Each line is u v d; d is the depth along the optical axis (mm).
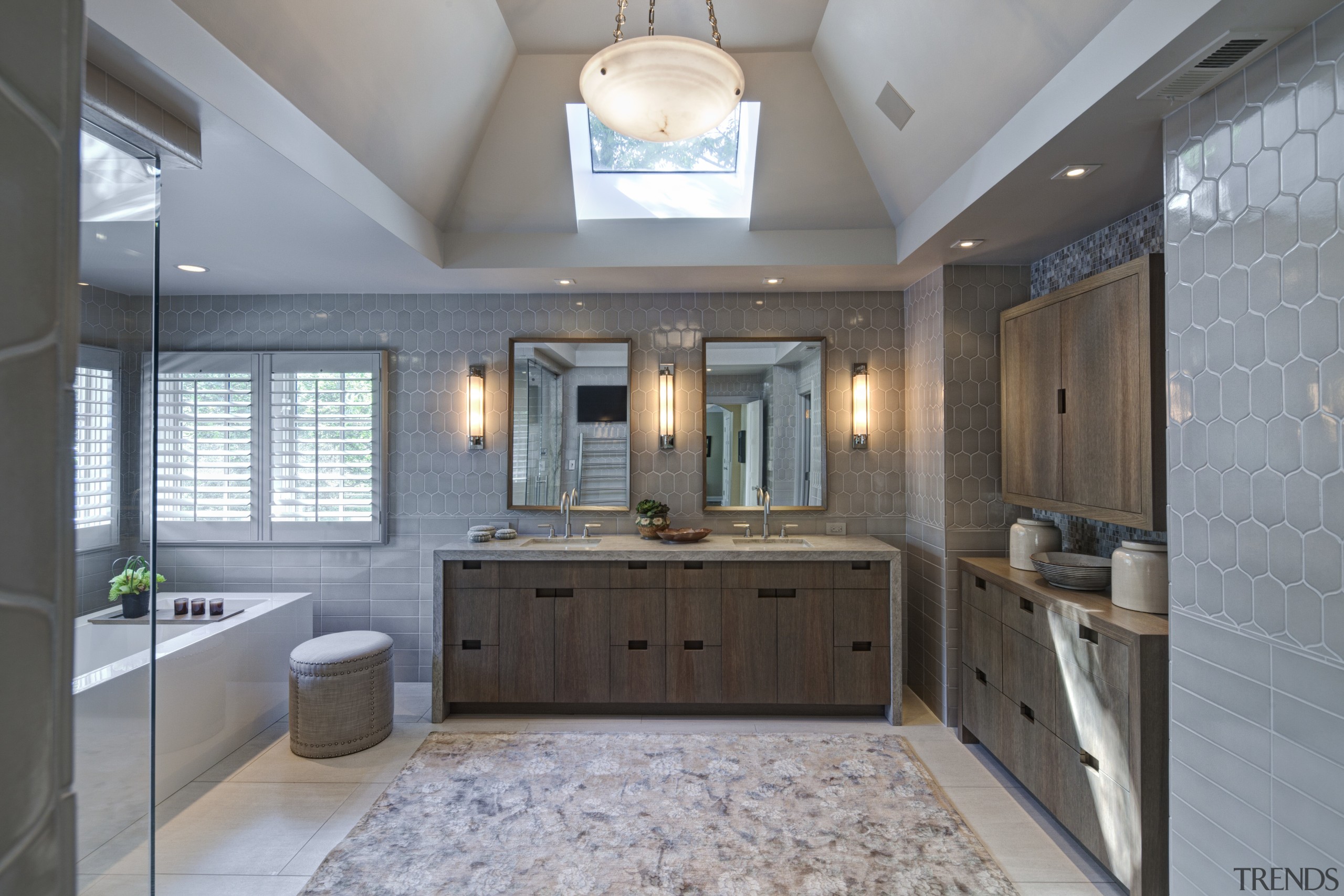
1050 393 3113
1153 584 2465
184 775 3117
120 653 1788
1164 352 2449
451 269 3828
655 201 3811
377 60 2443
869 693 3867
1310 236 1619
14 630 216
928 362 4066
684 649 3900
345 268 3781
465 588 3920
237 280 4090
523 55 3109
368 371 4430
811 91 3223
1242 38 1672
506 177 3578
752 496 4457
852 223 3781
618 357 4469
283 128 2277
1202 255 1949
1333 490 1572
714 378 4457
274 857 2598
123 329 1822
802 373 4438
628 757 3393
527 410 4477
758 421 4457
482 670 3912
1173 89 1922
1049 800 2760
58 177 236
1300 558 1651
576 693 3902
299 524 4422
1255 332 1771
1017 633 3041
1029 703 2926
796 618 3881
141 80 1827
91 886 1724
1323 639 1599
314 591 4461
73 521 242
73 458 242
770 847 2654
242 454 4402
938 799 3004
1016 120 2473
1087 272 3312
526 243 3820
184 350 4457
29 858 221
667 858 2582
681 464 4477
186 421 4395
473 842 2680
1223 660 1874
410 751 3475
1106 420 2717
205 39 1923
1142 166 2477
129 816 1805
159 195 1927
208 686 3291
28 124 221
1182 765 2021
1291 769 1676
